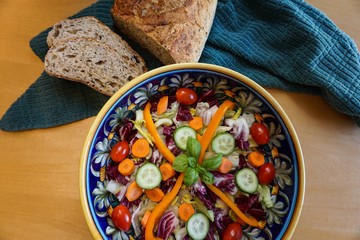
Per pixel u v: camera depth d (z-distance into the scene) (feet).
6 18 1.95
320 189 1.65
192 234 1.51
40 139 1.75
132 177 1.60
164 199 1.55
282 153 1.56
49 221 1.64
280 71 1.78
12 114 1.79
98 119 1.50
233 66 1.84
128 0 1.78
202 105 1.68
